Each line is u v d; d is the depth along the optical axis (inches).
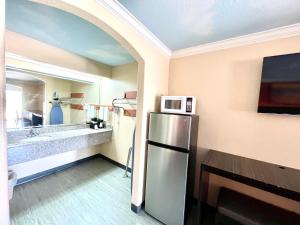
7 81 86.7
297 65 56.2
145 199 77.4
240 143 72.0
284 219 51.9
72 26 66.6
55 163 112.7
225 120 76.0
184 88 88.9
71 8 43.9
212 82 79.4
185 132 65.0
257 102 67.8
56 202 80.2
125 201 84.5
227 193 67.2
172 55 91.9
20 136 93.5
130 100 118.3
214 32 66.5
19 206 75.4
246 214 53.5
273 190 45.5
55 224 66.4
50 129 109.7
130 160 118.0
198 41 76.0
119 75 125.4
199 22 59.2
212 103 79.5
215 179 78.4
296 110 56.9
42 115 104.7
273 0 45.1
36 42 81.4
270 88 61.5
